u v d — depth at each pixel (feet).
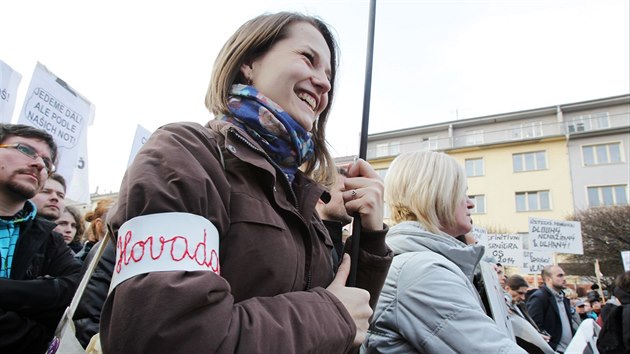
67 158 10.18
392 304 4.38
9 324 4.73
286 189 2.96
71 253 6.32
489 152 84.58
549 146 79.97
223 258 2.41
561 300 14.90
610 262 62.23
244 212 2.52
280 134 3.12
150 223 2.02
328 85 3.46
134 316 1.81
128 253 1.97
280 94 3.22
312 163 4.39
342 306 2.50
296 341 2.12
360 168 3.47
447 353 3.92
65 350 2.51
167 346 1.77
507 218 79.15
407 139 99.76
